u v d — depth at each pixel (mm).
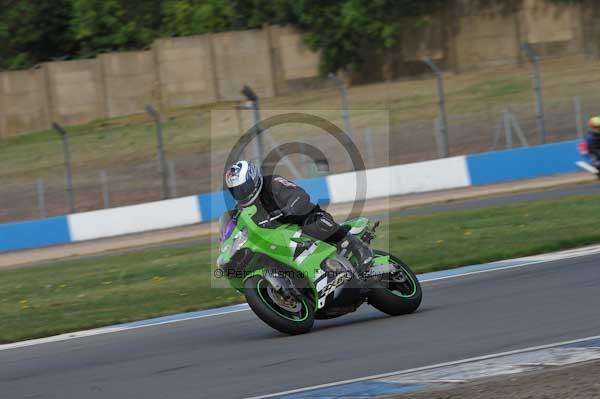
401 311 28797
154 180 94562
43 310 40656
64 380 24688
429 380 20219
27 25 148250
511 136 89938
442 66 128000
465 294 32188
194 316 34281
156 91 128625
